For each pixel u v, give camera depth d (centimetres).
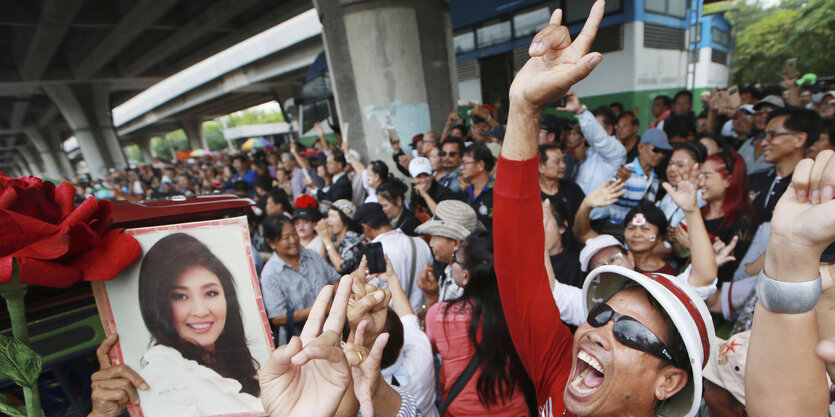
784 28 1959
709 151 319
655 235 203
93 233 69
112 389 84
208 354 89
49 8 1244
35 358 63
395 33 631
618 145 343
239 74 2580
